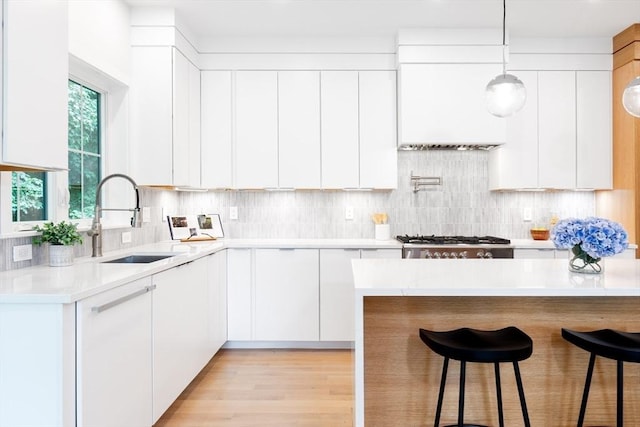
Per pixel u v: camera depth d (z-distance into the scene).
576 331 1.79
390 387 1.95
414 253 3.39
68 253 2.12
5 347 1.44
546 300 1.94
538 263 2.28
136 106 3.19
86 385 1.52
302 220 4.02
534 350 1.94
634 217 3.49
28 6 1.69
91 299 1.55
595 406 1.94
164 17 3.18
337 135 3.70
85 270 1.97
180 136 3.29
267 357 3.33
